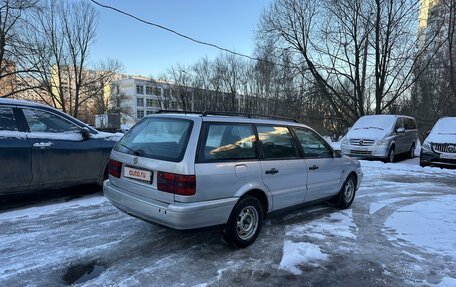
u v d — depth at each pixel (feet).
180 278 11.00
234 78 174.09
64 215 17.02
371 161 41.98
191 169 11.46
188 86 184.03
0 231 14.57
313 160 16.93
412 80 71.97
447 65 68.49
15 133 17.20
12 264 11.62
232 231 12.90
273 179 14.44
